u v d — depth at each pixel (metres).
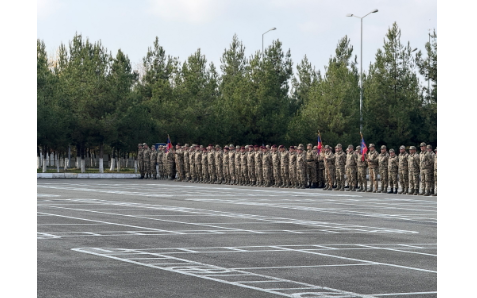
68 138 51.16
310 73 72.06
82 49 64.00
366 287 9.18
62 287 8.91
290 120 52.31
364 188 34.38
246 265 10.86
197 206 22.62
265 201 25.39
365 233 15.36
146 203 23.72
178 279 9.56
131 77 60.94
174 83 62.78
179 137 55.19
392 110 52.34
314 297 8.52
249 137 51.38
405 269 10.62
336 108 51.03
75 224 16.44
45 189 32.09
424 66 54.84
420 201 26.06
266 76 52.59
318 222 17.70
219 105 53.91
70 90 52.97
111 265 10.64
